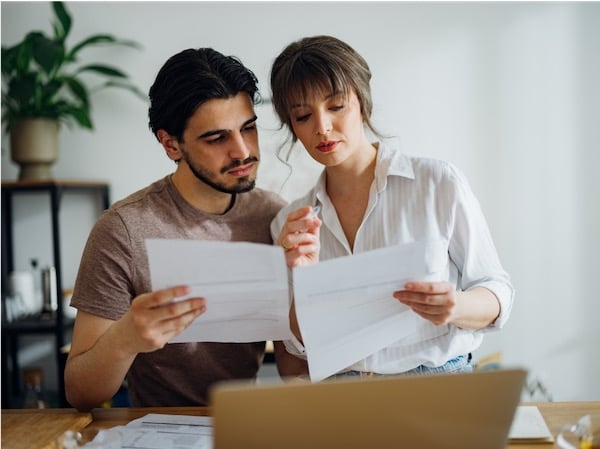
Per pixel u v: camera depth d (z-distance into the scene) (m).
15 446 1.19
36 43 2.74
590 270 2.88
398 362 1.41
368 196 1.48
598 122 2.85
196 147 1.40
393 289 1.18
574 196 2.87
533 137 2.87
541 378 2.91
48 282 2.94
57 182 2.76
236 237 1.55
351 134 1.38
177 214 1.50
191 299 1.14
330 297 1.16
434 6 2.88
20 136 2.82
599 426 1.11
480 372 0.85
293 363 1.58
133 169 3.04
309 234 1.34
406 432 0.86
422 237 1.43
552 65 2.85
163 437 1.19
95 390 1.34
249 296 1.18
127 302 1.45
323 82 1.33
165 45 2.99
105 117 3.03
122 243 1.44
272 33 2.95
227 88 1.37
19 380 3.12
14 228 3.13
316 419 0.84
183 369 1.52
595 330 2.89
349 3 2.91
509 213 2.89
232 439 0.85
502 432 0.88
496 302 1.37
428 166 1.46
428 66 2.89
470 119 2.89
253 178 1.44
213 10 2.96
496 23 2.86
